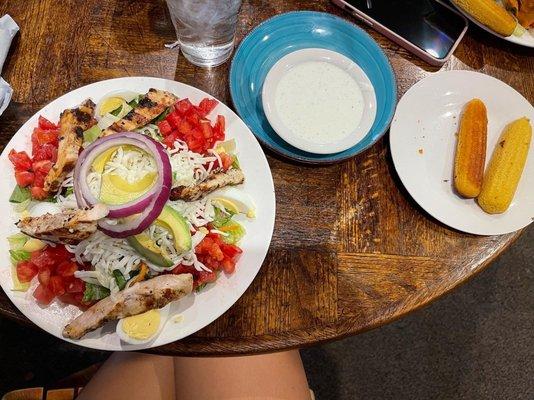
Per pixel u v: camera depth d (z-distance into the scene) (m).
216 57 0.49
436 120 0.50
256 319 0.43
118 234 0.41
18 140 0.44
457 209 0.47
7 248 0.42
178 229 0.42
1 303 0.42
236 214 0.45
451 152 0.49
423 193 0.47
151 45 0.50
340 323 0.43
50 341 0.70
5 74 0.48
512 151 0.47
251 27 0.51
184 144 0.45
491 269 0.80
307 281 0.44
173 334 0.40
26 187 0.44
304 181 0.47
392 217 0.47
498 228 0.46
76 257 0.42
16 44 0.49
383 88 0.49
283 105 0.47
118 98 0.46
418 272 0.45
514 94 0.50
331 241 0.46
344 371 0.75
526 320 0.79
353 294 0.44
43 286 0.41
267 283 0.44
